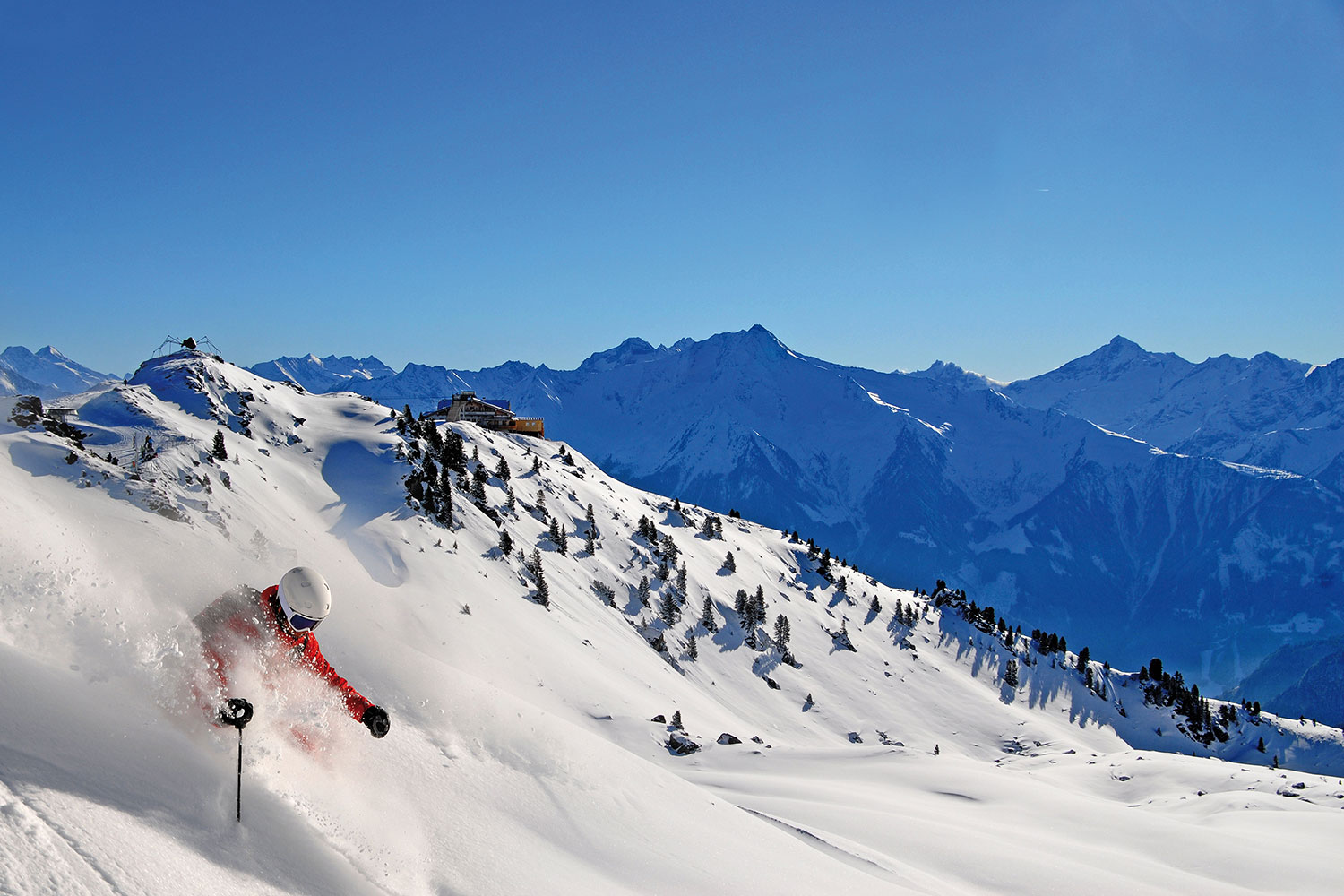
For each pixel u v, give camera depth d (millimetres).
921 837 31500
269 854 5020
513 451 174125
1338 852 45125
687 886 8891
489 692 11164
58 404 71812
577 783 10102
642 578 147500
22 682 4750
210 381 97375
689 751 59531
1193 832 46219
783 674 146250
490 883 6492
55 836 3824
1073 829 45969
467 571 84000
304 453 96750
